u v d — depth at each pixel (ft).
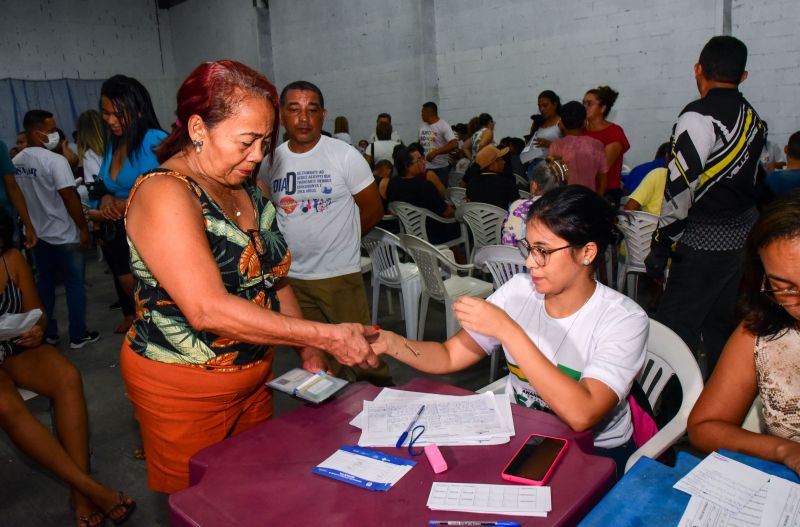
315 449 3.91
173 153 4.39
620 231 12.24
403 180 15.40
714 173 7.29
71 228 12.55
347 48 28.91
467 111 24.93
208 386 4.47
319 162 8.20
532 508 3.20
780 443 3.88
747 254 4.00
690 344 7.97
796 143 8.75
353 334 4.41
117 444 9.02
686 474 3.47
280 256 4.93
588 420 4.14
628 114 20.21
